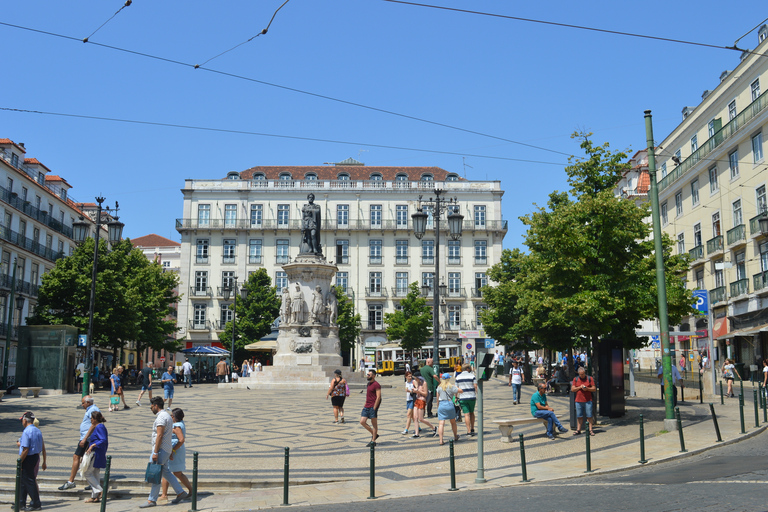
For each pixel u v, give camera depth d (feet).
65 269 106.73
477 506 24.85
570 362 84.89
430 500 27.14
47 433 47.91
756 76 100.94
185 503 29.19
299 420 54.85
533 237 57.88
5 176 126.41
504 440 42.29
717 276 115.34
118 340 113.29
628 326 53.62
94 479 30.50
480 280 190.08
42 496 31.58
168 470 29.66
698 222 122.11
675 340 121.39
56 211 151.23
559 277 51.39
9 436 46.34
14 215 129.49
